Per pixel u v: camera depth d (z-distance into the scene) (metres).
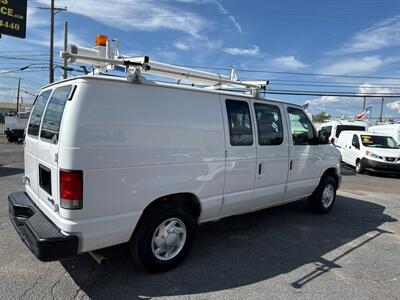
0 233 4.83
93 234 3.17
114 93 3.29
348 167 15.35
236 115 4.48
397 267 4.16
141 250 3.59
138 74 3.44
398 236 5.36
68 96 3.17
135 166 3.40
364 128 18.62
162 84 3.66
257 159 4.76
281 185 5.27
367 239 5.17
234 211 4.62
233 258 4.28
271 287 3.57
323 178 6.37
